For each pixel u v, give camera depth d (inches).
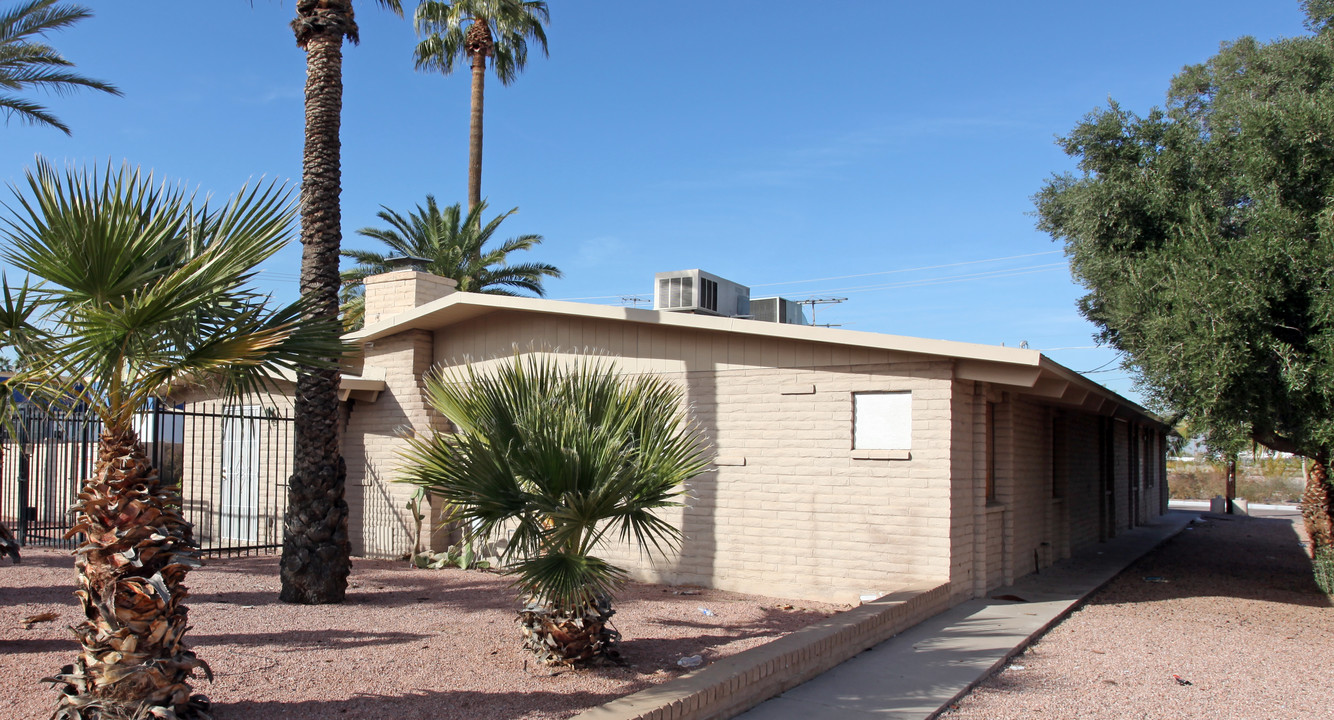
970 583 397.7
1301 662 308.8
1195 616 393.1
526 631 263.3
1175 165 441.4
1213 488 1480.1
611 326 459.5
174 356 187.9
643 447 250.5
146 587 176.1
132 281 181.2
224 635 291.4
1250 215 398.6
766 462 413.1
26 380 185.9
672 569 436.1
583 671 253.9
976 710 244.5
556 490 235.6
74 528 180.7
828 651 275.3
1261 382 368.2
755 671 238.1
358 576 445.7
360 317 1048.8
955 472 379.9
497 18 1199.6
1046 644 324.5
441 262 1043.3
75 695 179.3
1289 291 366.3
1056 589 438.0
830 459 396.8
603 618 259.0
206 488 615.5
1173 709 249.8
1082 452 640.4
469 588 409.7
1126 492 812.6
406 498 516.7
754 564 412.5
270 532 573.3
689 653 282.4
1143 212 455.8
